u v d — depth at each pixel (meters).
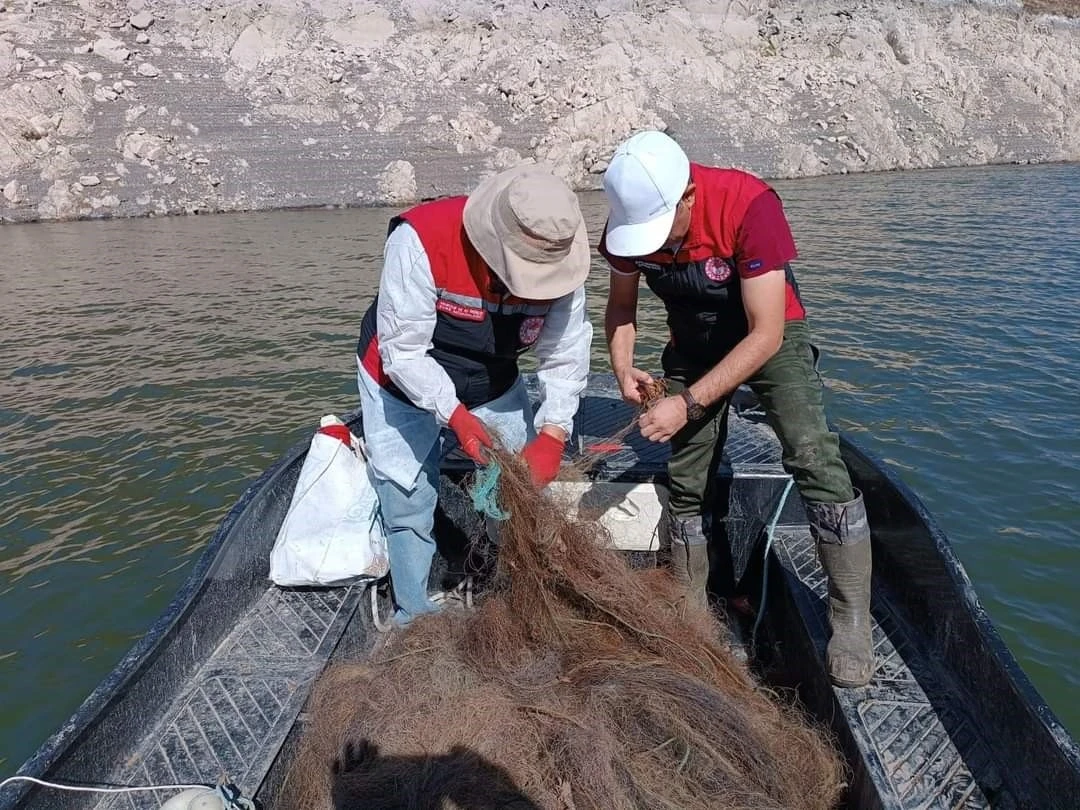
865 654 2.77
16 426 7.75
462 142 21.78
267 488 3.68
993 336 9.81
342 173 20.69
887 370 8.78
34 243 16.20
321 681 2.81
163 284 12.93
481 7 24.88
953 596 2.80
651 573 3.31
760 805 2.31
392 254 2.81
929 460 6.78
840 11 29.67
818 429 2.87
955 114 27.58
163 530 5.94
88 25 21.52
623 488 3.79
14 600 5.15
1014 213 17.83
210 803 2.30
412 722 2.54
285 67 22.36
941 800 2.35
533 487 2.81
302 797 2.53
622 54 25.00
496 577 3.07
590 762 2.28
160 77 21.36
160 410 8.07
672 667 2.73
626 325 3.44
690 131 24.09
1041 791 2.26
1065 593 5.14
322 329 10.52
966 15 30.97
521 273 2.62
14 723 4.18
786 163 24.14
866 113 26.14
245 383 8.74
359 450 3.67
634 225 2.81
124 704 2.55
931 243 15.07
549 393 3.16
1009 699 2.44
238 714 2.76
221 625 3.15
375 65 23.08
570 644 2.82
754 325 2.80
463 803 2.25
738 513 3.93
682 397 2.88
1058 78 29.88
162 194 19.47
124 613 5.03
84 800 2.37
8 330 10.68
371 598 3.47
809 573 3.46
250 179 20.09
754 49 27.84
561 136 22.33
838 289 12.08
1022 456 6.82
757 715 2.72
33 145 19.42
